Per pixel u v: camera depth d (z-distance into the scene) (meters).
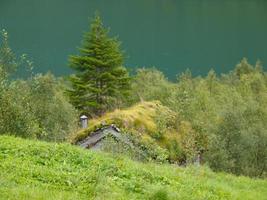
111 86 112.31
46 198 18.34
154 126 62.56
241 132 80.94
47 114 74.81
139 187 23.55
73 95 110.75
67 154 26.44
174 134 64.81
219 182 33.81
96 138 55.84
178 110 83.12
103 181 22.59
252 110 104.06
